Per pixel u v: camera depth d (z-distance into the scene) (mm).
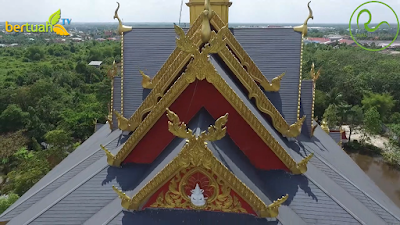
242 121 14023
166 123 14672
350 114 56625
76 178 17047
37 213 14609
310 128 21391
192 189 12195
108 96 65938
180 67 15789
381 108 62000
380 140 57562
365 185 18625
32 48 162750
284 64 19547
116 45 171000
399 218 15281
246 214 12477
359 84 69938
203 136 11055
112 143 19656
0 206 28672
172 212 12797
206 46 12359
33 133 52562
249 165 14453
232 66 15281
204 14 13125
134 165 16203
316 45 180500
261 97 15984
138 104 19766
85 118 54438
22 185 32750
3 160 43406
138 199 12711
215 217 12492
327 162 18672
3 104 61312
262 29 20891
